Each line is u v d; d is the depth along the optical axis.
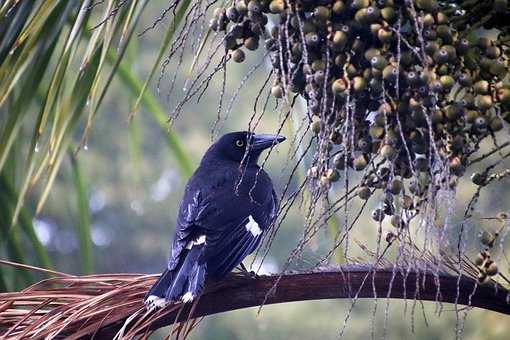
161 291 6.59
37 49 7.03
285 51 5.75
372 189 6.00
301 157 5.67
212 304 6.69
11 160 9.01
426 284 6.34
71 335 6.52
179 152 9.63
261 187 8.36
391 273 6.39
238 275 6.69
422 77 5.39
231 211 8.02
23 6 7.07
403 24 5.61
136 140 10.11
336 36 5.58
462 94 6.12
